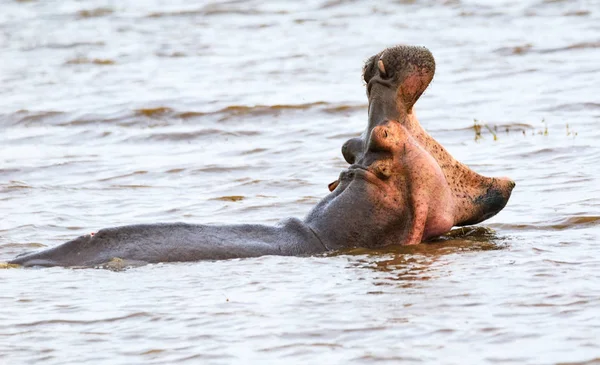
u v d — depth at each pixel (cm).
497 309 1580
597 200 2314
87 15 7100
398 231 1920
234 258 1881
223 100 4222
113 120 4047
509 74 4453
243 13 6831
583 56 4759
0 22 7006
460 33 5625
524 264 1809
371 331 1513
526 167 2772
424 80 1889
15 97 4591
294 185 2706
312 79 4681
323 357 1433
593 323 1504
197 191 2708
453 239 2016
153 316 1619
